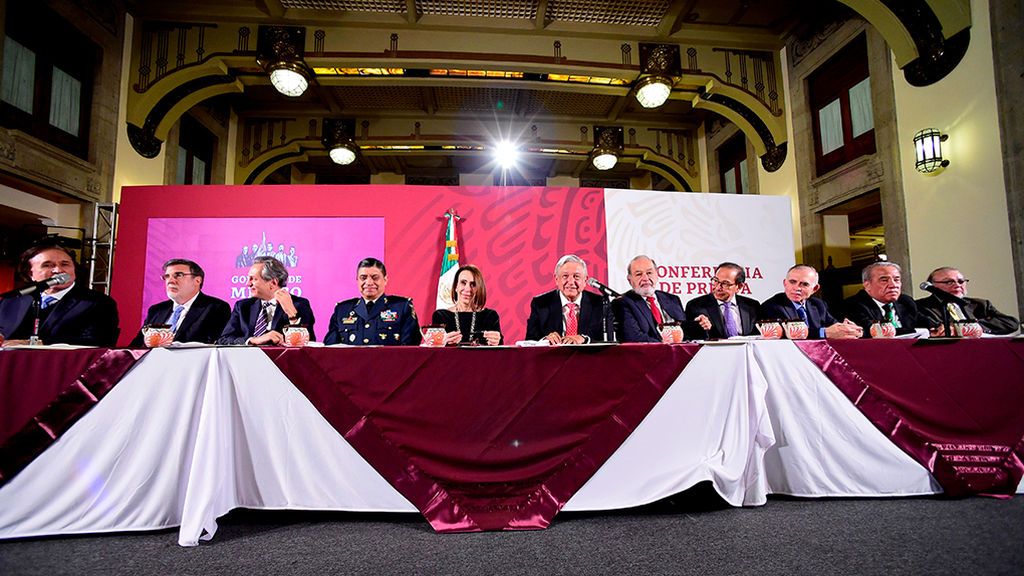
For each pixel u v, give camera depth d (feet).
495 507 5.24
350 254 14.19
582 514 5.62
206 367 5.32
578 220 14.56
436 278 14.15
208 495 4.90
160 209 14.12
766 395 6.01
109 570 4.17
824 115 17.52
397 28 17.99
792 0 17.07
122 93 17.25
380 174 29.68
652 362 5.72
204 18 17.69
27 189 14.53
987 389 6.11
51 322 8.05
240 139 24.73
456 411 5.43
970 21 11.77
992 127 11.32
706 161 25.38
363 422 5.37
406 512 5.64
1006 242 11.00
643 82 18.63
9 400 4.96
